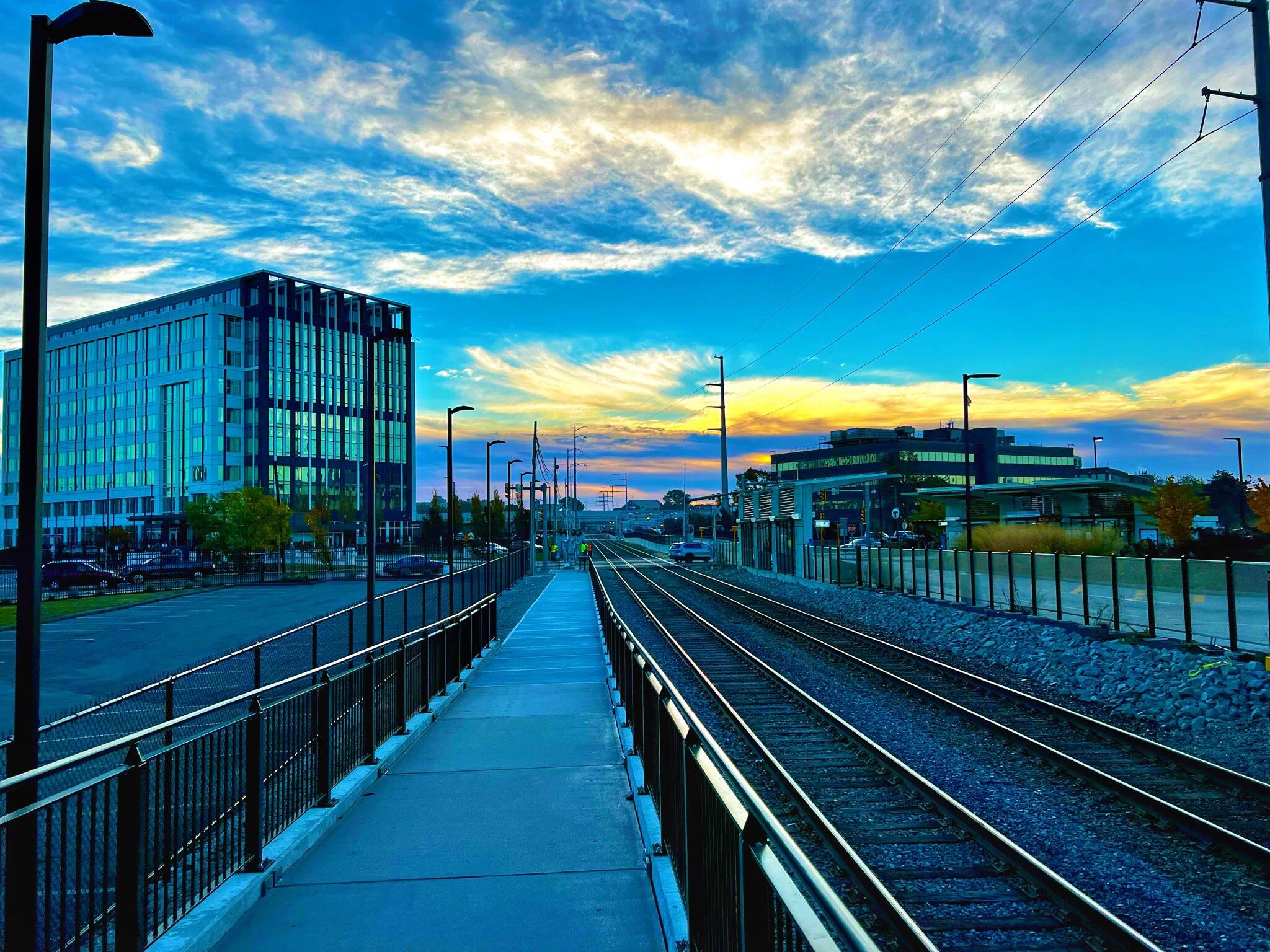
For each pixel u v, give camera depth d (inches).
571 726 468.1
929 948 197.2
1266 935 235.8
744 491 2625.5
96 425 4084.6
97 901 221.1
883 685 666.2
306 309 3860.7
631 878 239.9
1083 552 1336.1
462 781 350.6
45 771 150.1
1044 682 702.5
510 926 207.8
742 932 129.2
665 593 1737.2
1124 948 219.9
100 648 946.1
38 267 218.2
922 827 324.5
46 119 225.0
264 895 228.8
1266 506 1684.3
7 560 2303.2
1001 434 5300.2
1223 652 663.8
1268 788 358.6
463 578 1155.3
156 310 4057.6
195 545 2492.6
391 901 224.1
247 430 3639.3
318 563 2613.2
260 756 242.1
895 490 4057.6
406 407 4404.5
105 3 225.3
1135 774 410.0
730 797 144.5
